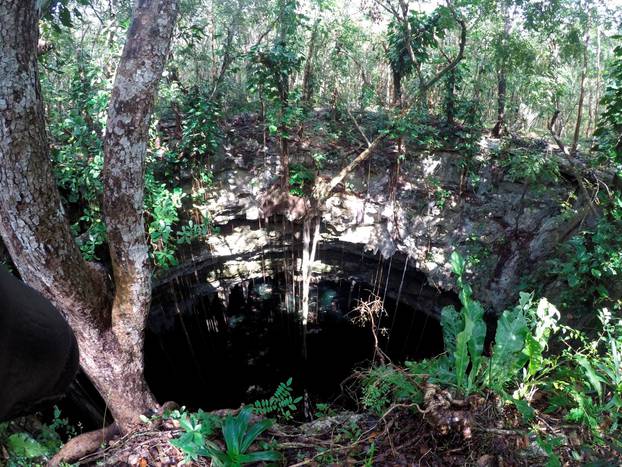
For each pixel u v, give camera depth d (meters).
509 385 3.88
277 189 9.31
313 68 10.52
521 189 8.73
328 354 10.39
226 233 9.90
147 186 6.47
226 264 10.48
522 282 8.44
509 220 8.88
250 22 9.30
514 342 3.41
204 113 7.57
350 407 6.75
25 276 3.39
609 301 6.31
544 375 3.86
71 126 6.19
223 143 8.90
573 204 8.22
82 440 3.77
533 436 3.14
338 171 9.43
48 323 0.57
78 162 6.40
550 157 8.29
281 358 10.30
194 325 10.21
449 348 4.09
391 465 3.08
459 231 9.34
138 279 3.82
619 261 6.00
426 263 9.76
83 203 6.86
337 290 11.76
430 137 8.97
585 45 8.55
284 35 8.16
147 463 3.31
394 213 9.60
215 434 3.48
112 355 3.98
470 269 9.32
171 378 9.27
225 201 9.18
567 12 8.38
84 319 3.70
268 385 9.44
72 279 3.45
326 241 10.58
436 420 3.09
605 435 3.11
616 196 6.43
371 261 10.95
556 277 7.83
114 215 3.51
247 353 10.44
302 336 10.35
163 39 3.16
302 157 9.24
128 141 3.28
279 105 8.18
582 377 3.60
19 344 0.52
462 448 3.09
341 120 10.03
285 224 10.29
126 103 3.19
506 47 8.74
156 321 9.32
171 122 9.28
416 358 10.45
